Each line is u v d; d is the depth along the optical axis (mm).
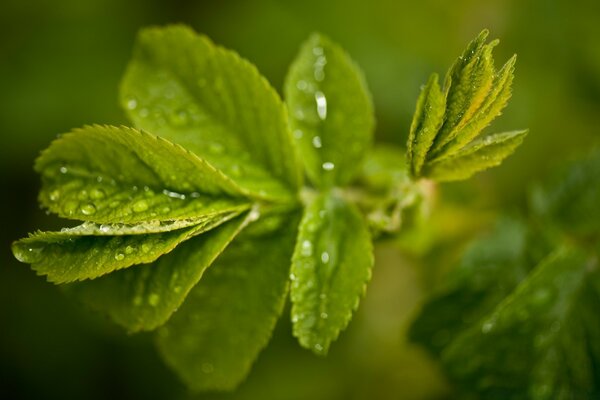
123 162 189
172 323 202
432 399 265
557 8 270
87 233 182
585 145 264
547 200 226
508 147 187
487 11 276
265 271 200
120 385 276
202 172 189
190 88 204
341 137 208
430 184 209
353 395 268
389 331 268
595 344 210
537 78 269
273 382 268
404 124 274
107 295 193
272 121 200
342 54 209
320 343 189
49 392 276
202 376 203
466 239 228
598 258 211
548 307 209
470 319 217
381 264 270
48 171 191
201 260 189
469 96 185
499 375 211
